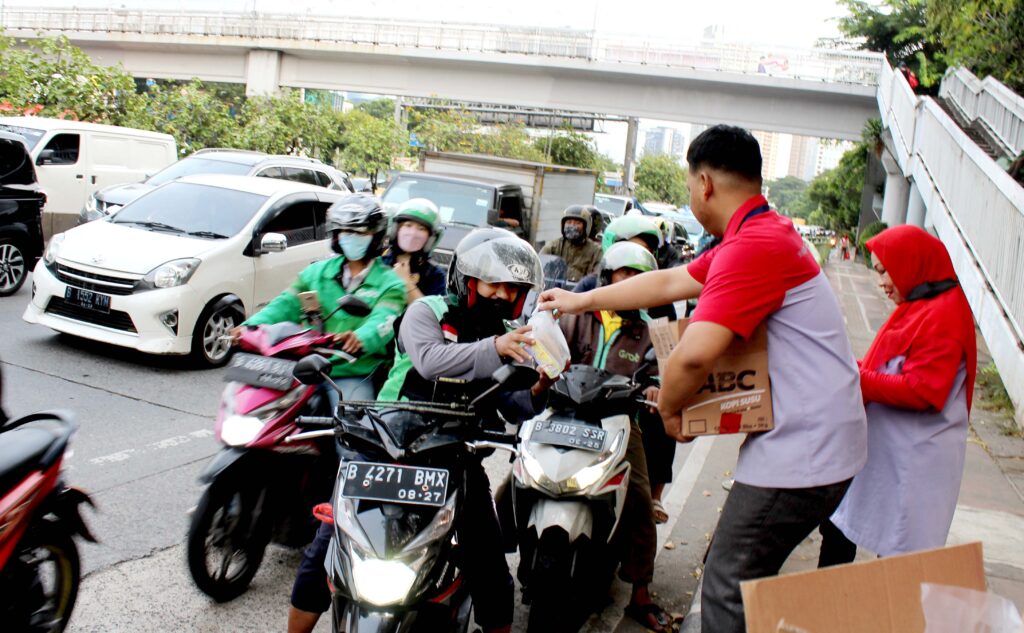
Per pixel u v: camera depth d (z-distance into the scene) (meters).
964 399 3.88
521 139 45.28
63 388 7.71
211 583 4.32
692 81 34.38
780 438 2.91
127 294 8.43
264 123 27.81
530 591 4.14
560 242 9.43
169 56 43.72
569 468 3.98
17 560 3.54
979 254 12.10
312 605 3.68
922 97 22.11
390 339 4.78
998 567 5.32
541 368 3.52
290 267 9.81
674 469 7.40
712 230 3.13
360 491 3.23
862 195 41.91
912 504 3.86
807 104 33.97
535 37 35.91
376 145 34.72
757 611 2.10
